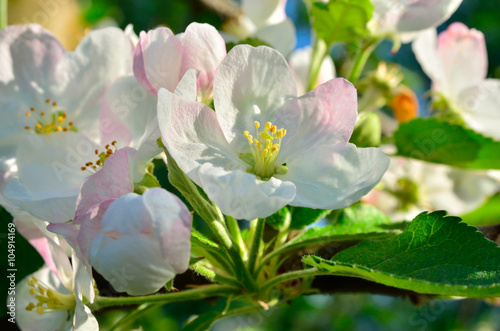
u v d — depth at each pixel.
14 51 0.23
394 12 0.26
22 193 0.21
